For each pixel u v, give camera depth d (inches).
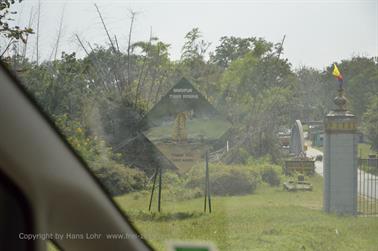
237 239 340.5
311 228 401.4
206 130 438.0
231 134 602.9
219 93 651.5
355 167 490.3
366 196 592.7
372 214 490.6
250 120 742.5
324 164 497.0
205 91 596.7
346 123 491.8
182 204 414.9
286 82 889.5
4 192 117.0
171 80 597.0
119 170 343.3
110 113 465.1
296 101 1102.4
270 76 820.6
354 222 440.8
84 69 486.6
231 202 471.2
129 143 443.5
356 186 489.7
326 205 488.1
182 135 436.8
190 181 443.8
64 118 233.9
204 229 336.8
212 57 711.7
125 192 342.0
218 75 679.1
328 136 495.5
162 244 251.3
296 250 329.4
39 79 279.0
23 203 119.7
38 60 379.6
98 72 578.6
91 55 585.3
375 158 750.5
